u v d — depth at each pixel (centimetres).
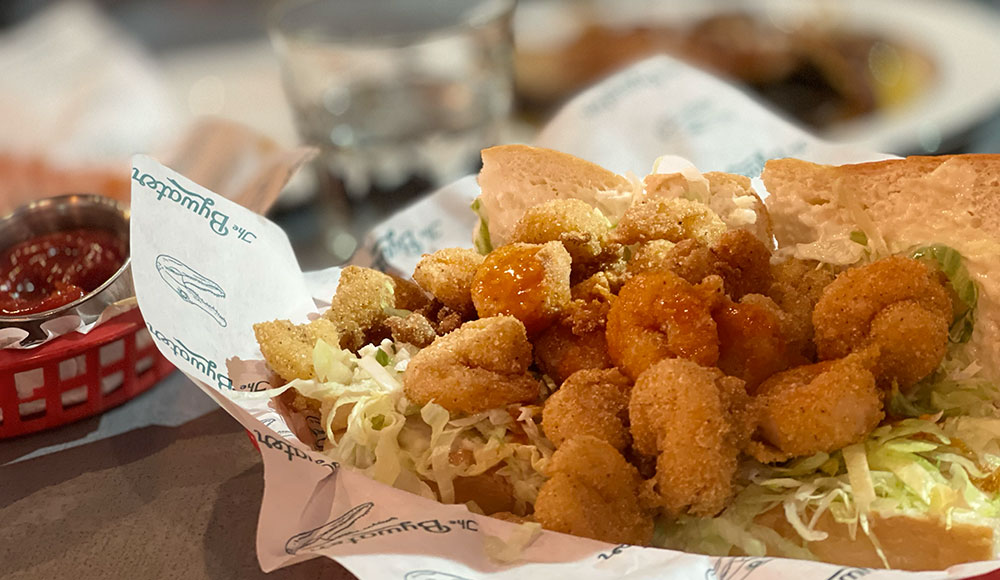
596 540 47
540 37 95
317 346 53
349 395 53
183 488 55
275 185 64
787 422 48
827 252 55
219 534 53
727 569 46
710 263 53
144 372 60
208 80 97
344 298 57
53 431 58
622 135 67
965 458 50
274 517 48
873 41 87
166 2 120
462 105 81
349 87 81
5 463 57
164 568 51
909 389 52
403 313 57
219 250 56
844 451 49
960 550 48
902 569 48
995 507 48
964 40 84
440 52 82
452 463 51
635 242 56
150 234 54
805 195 56
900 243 54
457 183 65
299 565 51
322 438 54
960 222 53
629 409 49
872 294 51
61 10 103
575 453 48
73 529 53
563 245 55
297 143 84
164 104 91
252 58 102
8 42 101
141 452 57
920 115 76
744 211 57
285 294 58
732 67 87
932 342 50
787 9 93
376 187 81
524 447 50
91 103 88
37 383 56
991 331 52
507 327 51
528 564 46
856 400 48
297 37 81
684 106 67
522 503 51
